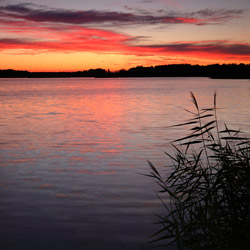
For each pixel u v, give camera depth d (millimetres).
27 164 7602
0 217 4559
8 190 5734
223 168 3779
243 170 3734
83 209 4844
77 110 21062
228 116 16438
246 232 2814
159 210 4742
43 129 13148
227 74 182500
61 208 4891
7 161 7879
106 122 15164
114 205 4996
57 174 6762
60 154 8648
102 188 5832
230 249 2645
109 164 7586
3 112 19906
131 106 23719
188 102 26781
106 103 26781
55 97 35562
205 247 3061
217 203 3410
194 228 3256
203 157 7805
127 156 8383
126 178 6453
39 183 6145
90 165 7496
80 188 5844
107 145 9852
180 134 11672
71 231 4121
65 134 11914
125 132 12305
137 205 4977
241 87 57125
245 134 10719
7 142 10367
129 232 4082
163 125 13992
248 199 3371
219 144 4082
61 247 3709
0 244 3779
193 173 4188
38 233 4059
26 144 10039
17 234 4039
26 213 4699
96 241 3842
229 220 3197
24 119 16469
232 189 3590
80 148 9430
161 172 6809
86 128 13398
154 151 8930
